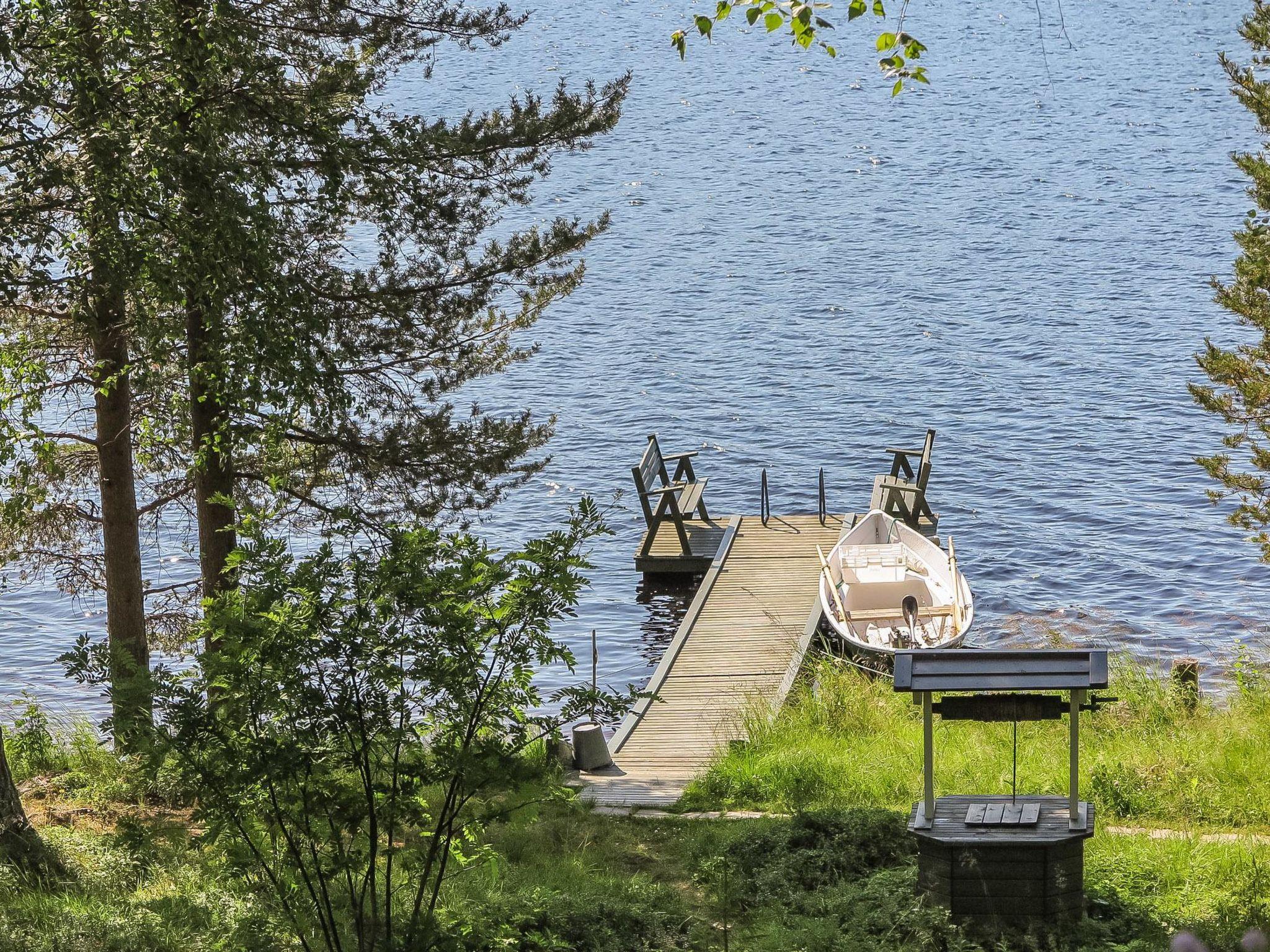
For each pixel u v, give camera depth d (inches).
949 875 415.2
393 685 320.2
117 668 327.6
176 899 427.5
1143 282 2201.0
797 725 730.2
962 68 4837.6
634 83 4675.2
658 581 1192.2
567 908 432.5
